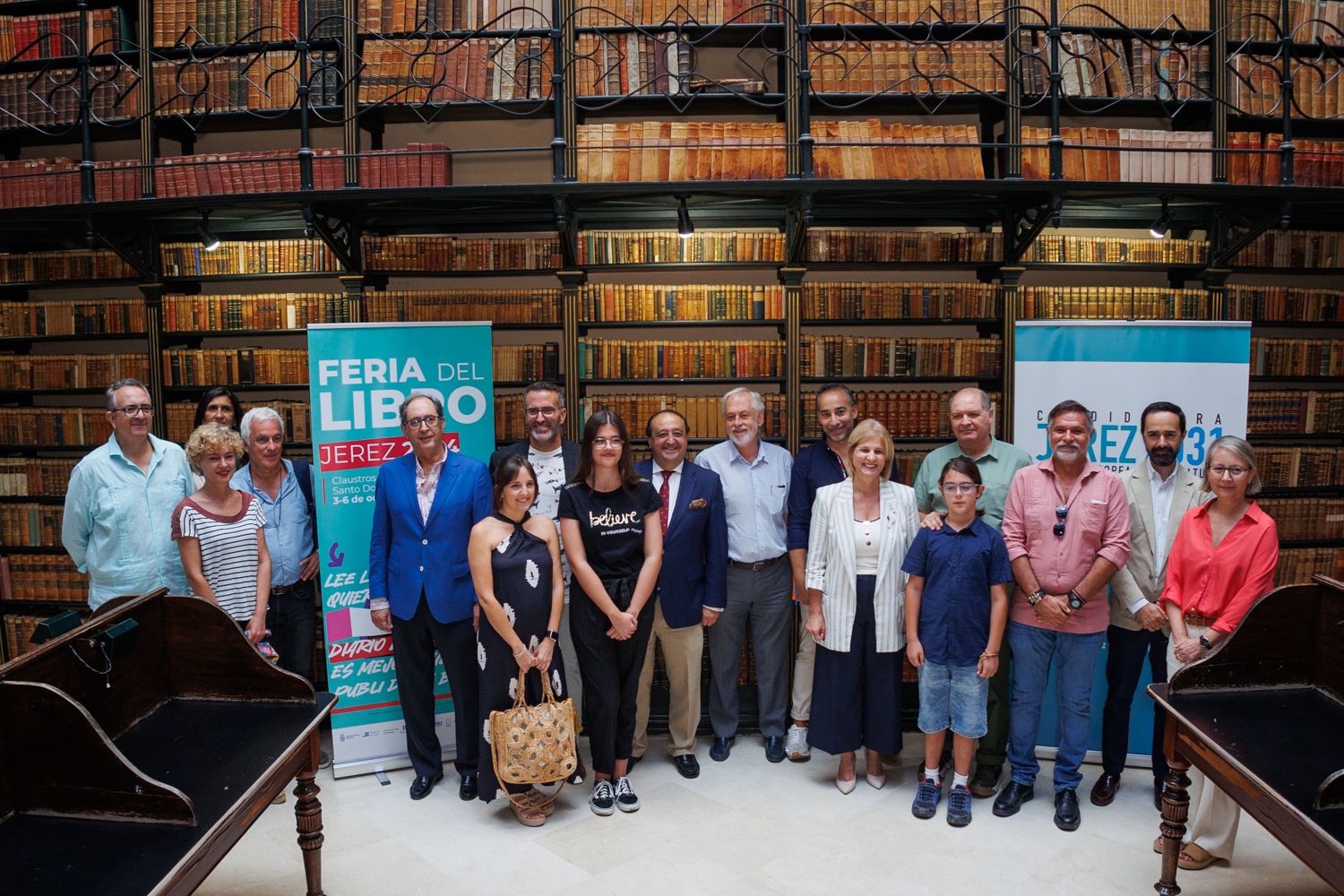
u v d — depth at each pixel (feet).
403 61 13.26
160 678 8.18
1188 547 9.59
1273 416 14.16
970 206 13.85
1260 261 14.14
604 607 10.24
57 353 15.49
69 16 14.08
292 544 11.60
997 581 9.99
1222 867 9.16
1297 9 13.60
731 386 15.02
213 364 14.16
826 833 9.94
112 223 13.67
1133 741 11.70
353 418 11.48
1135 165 13.32
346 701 11.62
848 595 10.54
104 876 5.38
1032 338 12.09
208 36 13.71
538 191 11.76
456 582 10.71
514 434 13.75
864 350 13.67
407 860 9.45
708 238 13.66
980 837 9.83
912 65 12.51
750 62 14.74
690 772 11.50
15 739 6.11
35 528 14.42
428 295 13.79
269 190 13.15
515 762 9.77
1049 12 13.10
